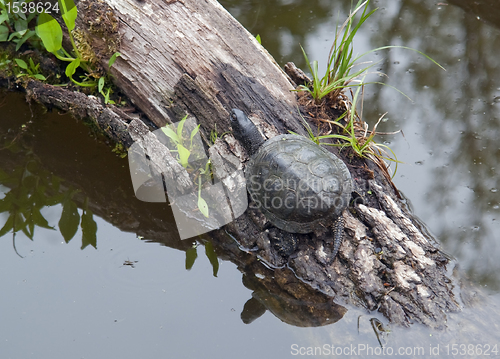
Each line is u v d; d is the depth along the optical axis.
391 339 4.04
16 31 4.24
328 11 4.42
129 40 4.19
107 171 4.21
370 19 4.41
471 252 4.10
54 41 4.18
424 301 4.04
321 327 4.05
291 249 4.09
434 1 4.43
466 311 4.04
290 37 4.37
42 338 4.04
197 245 4.14
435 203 4.15
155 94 4.20
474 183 4.17
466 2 4.42
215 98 4.16
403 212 4.13
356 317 4.05
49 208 4.17
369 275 4.06
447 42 4.36
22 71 4.27
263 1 4.45
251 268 4.11
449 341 4.02
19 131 4.25
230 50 4.18
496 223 4.13
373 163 4.15
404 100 4.27
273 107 4.16
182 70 4.18
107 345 4.04
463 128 4.23
